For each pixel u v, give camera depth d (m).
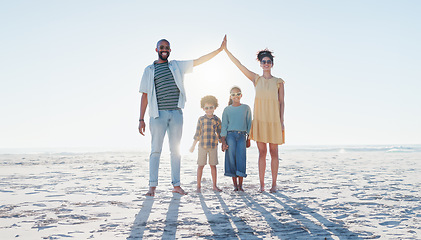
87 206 3.28
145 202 3.51
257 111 4.42
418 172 6.80
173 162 4.21
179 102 4.19
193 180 5.71
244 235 2.24
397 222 2.58
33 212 2.99
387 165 8.92
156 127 4.09
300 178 5.79
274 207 3.21
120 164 10.05
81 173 6.94
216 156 4.49
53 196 3.89
